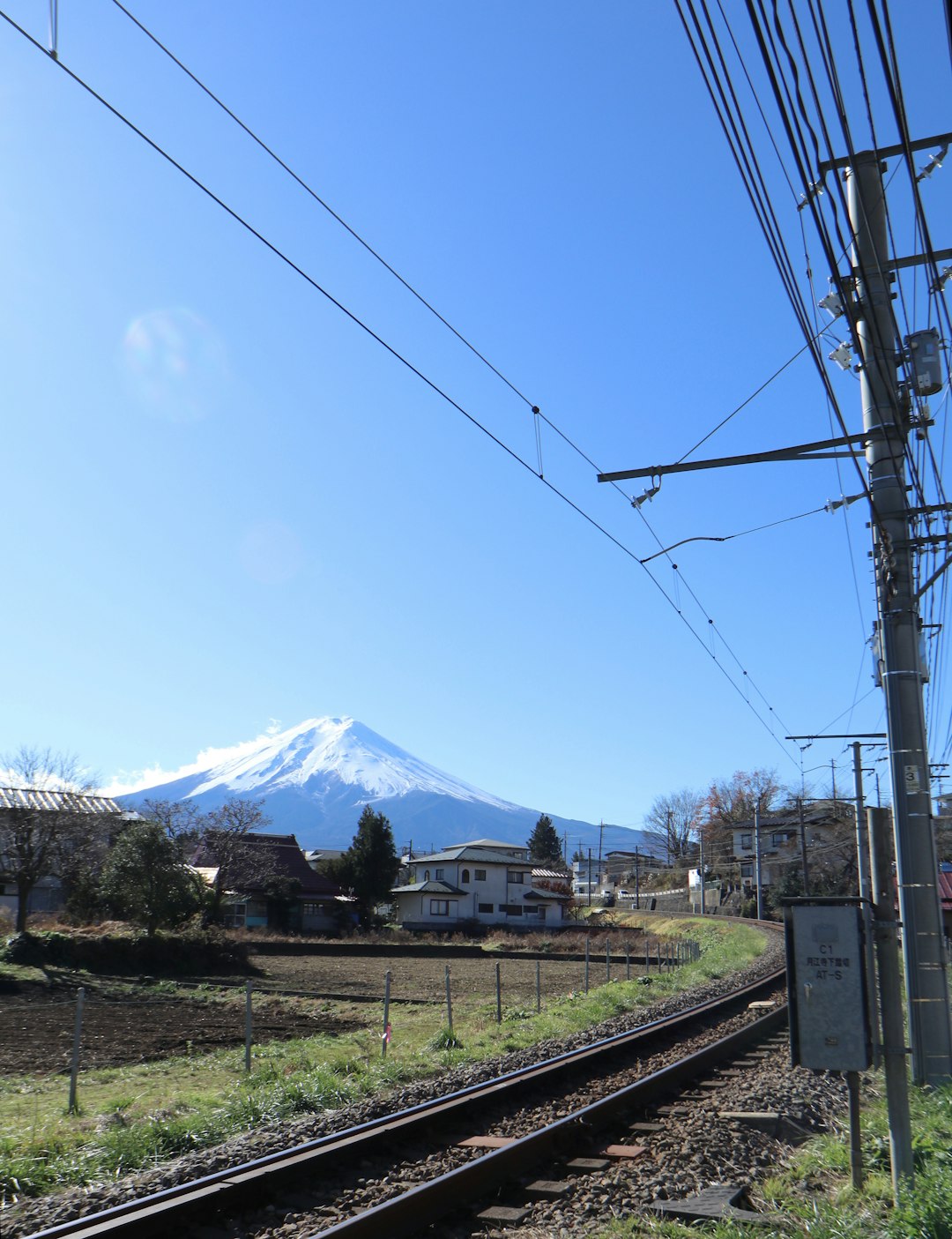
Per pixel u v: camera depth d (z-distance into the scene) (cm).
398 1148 866
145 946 3431
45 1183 838
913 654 1073
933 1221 578
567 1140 877
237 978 3334
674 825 12825
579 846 15138
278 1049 1689
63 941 3303
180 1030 2041
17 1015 2230
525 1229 671
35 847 3809
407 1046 1680
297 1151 809
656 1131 930
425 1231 665
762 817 9494
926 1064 1040
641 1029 1622
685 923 7312
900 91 573
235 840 5419
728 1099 1070
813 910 743
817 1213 654
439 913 7394
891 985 731
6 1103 1234
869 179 1040
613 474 1225
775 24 562
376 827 7088
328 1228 657
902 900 1062
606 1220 682
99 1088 1363
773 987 2547
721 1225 643
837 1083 1200
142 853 3856
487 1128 953
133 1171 882
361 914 6906
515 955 4653
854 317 1011
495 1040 1716
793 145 648
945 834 4362
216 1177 735
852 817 6750
